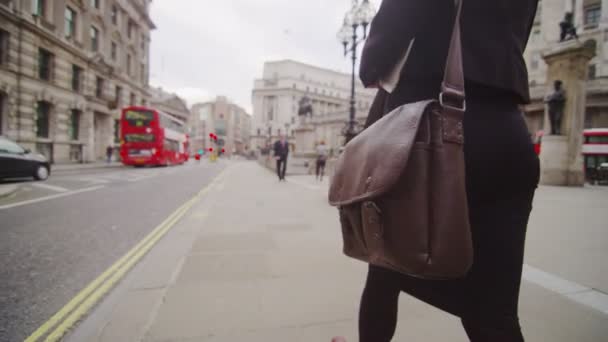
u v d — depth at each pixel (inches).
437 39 35.4
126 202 277.7
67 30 921.5
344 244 40.3
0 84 699.4
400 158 28.6
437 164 29.1
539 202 283.4
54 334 74.4
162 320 77.2
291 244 144.0
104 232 173.2
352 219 35.7
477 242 32.6
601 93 1029.2
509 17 34.5
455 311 35.0
